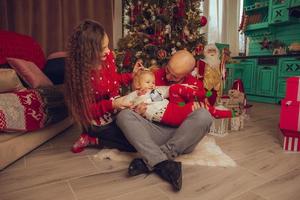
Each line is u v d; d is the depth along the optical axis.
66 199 1.05
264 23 4.27
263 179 1.25
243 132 2.12
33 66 1.96
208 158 1.46
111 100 1.39
